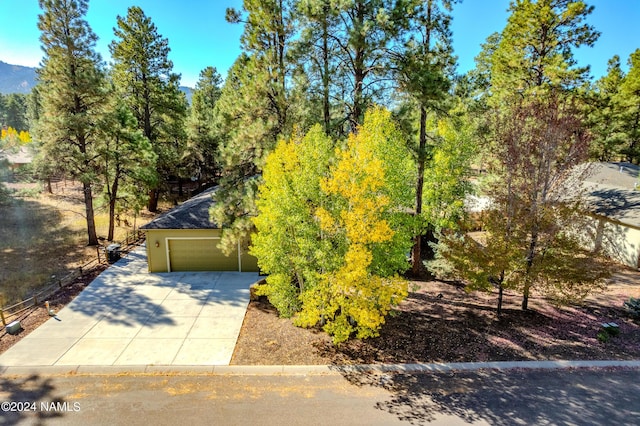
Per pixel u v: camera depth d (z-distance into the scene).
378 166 8.50
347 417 7.42
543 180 10.68
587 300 12.89
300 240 9.54
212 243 15.95
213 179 33.50
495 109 16.12
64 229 22.48
